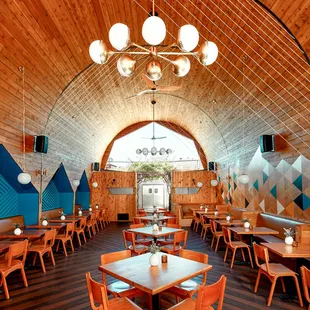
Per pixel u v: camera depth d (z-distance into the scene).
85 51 6.04
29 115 6.22
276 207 6.59
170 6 5.05
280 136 6.26
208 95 8.48
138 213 10.55
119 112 11.45
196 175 12.89
